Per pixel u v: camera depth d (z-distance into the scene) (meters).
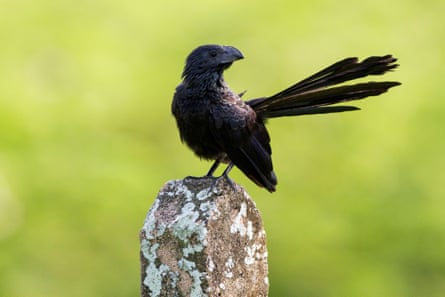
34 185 14.19
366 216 15.05
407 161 15.48
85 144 14.95
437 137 15.66
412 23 17.33
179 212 6.20
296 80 16.14
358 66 7.35
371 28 17.02
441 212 14.92
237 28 16.61
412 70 16.42
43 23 16.48
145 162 15.17
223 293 6.17
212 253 6.10
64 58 16.02
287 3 17.08
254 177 7.79
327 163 15.73
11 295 13.55
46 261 13.90
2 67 15.57
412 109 15.94
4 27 16.31
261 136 7.79
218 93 7.77
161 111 15.94
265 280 6.55
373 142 15.76
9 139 14.51
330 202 15.36
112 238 14.09
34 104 15.16
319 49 16.42
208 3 16.83
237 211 6.32
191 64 7.81
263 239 6.53
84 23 16.70
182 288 6.13
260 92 16.09
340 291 14.34
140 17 16.84
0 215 13.92
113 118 15.62
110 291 13.92
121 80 16.05
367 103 16.03
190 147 8.11
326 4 17.41
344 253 14.73
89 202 14.19
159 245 6.19
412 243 14.83
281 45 16.47
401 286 14.43
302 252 14.62
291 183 15.48
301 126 16.05
